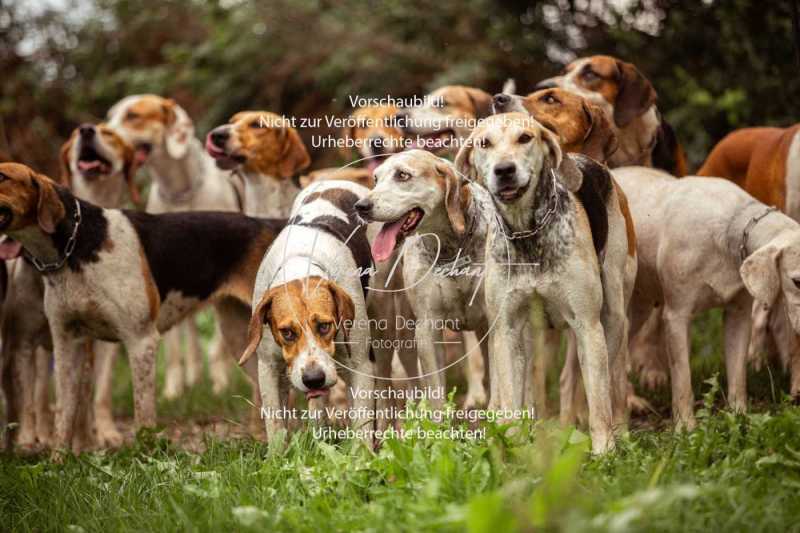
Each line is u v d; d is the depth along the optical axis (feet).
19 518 17.52
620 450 18.06
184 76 53.01
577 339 19.61
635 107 27.32
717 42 39.78
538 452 15.90
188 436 26.61
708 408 18.85
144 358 23.99
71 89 55.16
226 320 26.16
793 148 25.94
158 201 33.37
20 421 26.30
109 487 18.29
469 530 11.92
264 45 52.08
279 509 15.70
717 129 40.01
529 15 46.29
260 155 29.76
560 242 18.98
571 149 23.98
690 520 13.67
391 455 16.92
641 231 23.66
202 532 15.17
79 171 31.48
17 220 22.79
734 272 21.95
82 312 23.63
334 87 50.75
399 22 49.75
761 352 26.61
